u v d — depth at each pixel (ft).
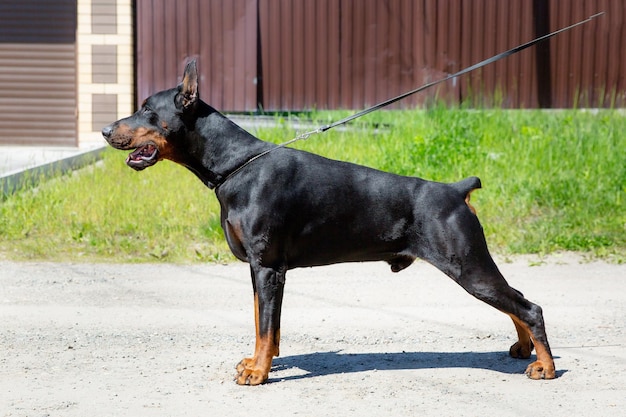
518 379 20.03
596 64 54.24
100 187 40.34
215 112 20.25
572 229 35.70
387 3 54.03
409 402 18.45
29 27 54.85
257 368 19.71
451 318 25.48
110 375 20.38
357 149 44.60
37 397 18.80
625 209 37.45
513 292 19.84
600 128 46.11
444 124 46.50
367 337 23.62
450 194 19.80
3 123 55.62
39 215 36.65
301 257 19.95
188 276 30.66
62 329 24.22
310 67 54.39
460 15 54.08
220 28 54.03
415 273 31.40
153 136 19.93
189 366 21.09
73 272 30.91
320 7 53.98
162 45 54.19
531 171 41.14
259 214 19.47
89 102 54.34
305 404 18.37
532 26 54.08
